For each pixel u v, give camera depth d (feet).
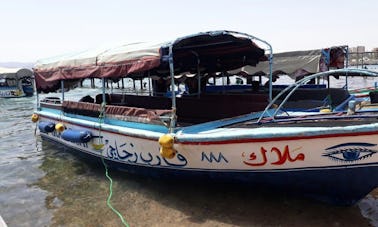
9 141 44.27
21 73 113.91
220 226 19.11
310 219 19.24
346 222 18.79
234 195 22.68
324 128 17.29
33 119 40.06
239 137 19.07
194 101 32.40
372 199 21.59
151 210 21.66
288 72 42.14
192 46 27.94
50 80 32.83
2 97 110.52
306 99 38.17
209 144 20.16
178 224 19.67
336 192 19.48
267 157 19.02
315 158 18.11
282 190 21.02
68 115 33.35
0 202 24.20
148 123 23.93
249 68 45.62
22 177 29.43
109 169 29.30
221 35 24.59
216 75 45.50
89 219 21.08
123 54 24.18
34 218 21.63
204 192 23.54
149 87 41.22
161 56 21.89
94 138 28.55
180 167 22.54
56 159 34.37
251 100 31.83
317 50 40.16
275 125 20.85
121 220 20.62
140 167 25.31
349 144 17.17
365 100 35.70
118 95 39.17
